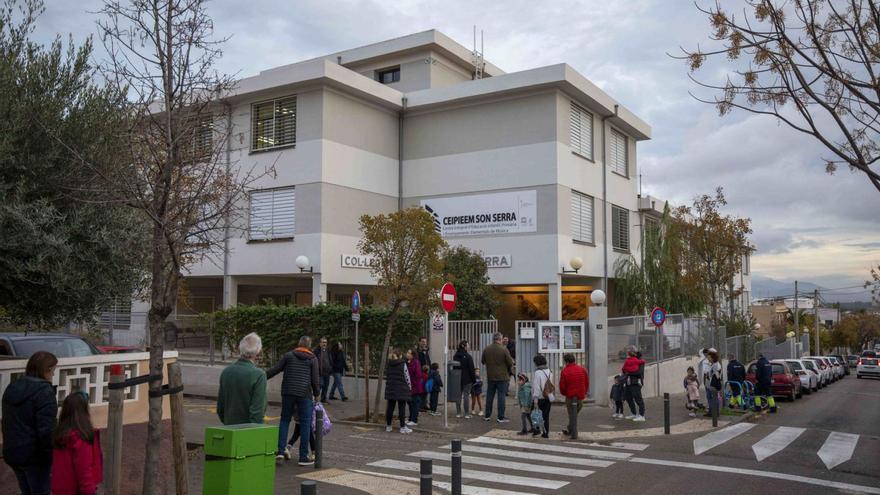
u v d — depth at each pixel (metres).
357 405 17.16
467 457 11.42
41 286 7.74
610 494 8.98
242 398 7.73
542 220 25.22
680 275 28.19
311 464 10.16
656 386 21.80
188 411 15.80
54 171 7.49
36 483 5.85
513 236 25.69
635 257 31.64
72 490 5.50
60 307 8.10
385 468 10.35
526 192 25.53
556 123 25.23
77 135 7.51
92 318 8.96
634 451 12.21
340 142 25.06
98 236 7.68
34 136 7.39
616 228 30.00
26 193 7.31
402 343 18.27
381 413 16.00
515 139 25.88
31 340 11.87
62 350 12.09
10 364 6.98
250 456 5.82
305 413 10.10
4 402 5.86
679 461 11.31
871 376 49.00
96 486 5.64
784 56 8.25
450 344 18.61
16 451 5.74
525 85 25.23
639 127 31.16
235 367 7.87
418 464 10.71
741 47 8.41
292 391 10.07
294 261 24.52
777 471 10.66
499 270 25.83
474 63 32.47
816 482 9.94
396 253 14.84
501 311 28.45
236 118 26.00
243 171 25.55
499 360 15.14
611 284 30.84
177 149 6.47
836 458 11.91
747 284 56.47
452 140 27.08
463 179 26.75
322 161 24.28
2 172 7.21
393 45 30.77
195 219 6.85
